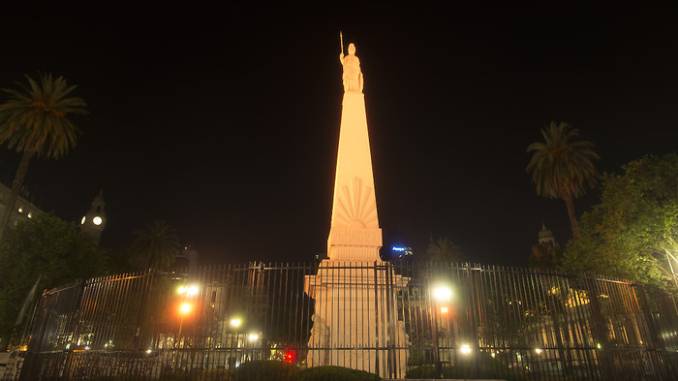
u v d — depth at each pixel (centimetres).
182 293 1367
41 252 3656
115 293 1425
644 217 2642
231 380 1243
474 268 1416
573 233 3944
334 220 1962
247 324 1317
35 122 3641
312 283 1631
